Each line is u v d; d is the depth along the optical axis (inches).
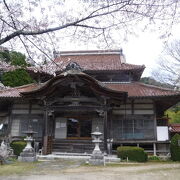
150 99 780.0
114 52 1086.4
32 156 601.6
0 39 230.1
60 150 754.8
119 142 753.6
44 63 382.0
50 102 737.0
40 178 380.2
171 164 588.1
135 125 779.4
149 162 639.1
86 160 629.0
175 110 1651.1
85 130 794.2
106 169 483.8
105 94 704.4
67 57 1063.0
